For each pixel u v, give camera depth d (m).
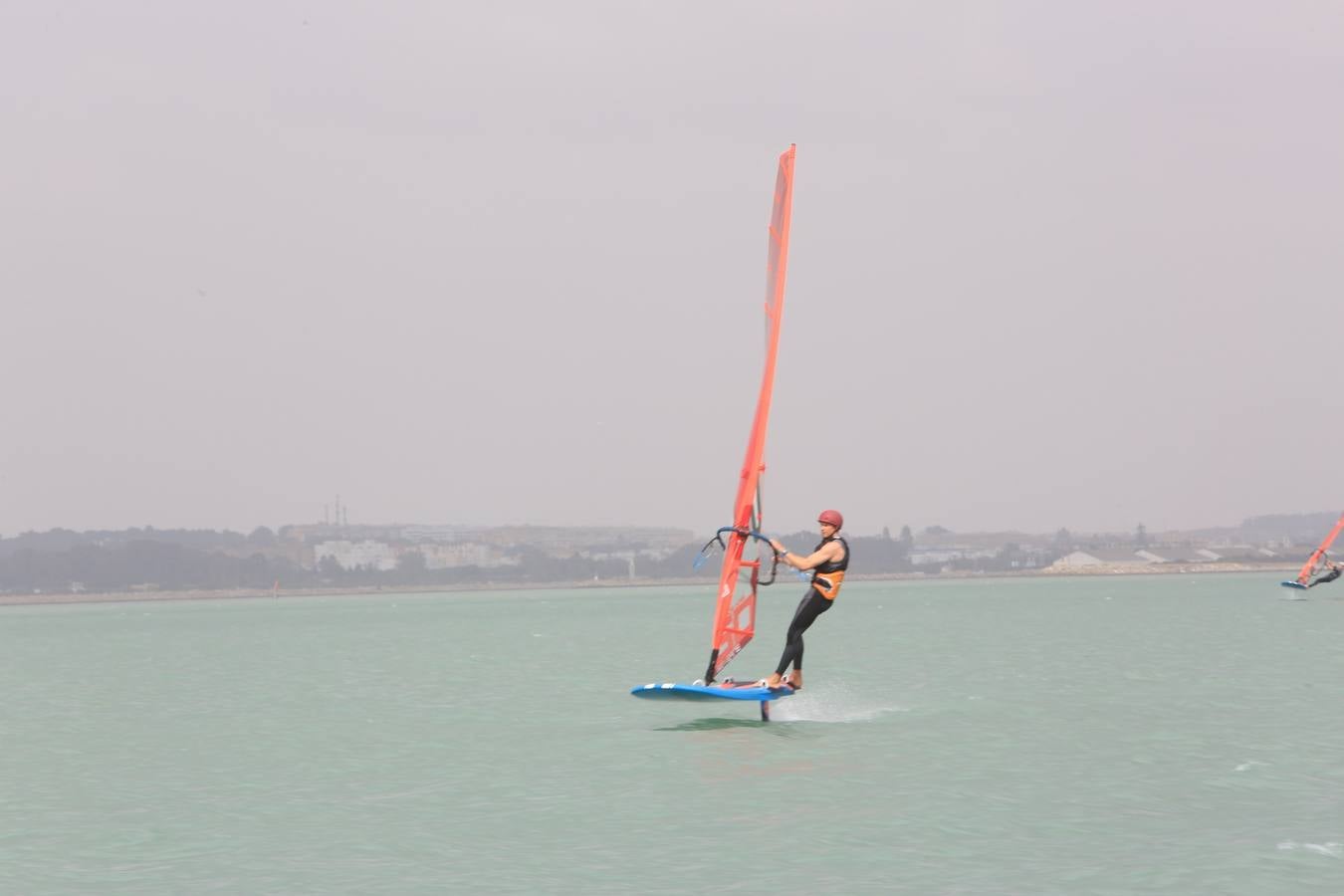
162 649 167.25
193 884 32.81
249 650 157.25
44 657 152.25
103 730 67.44
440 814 41.16
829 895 30.50
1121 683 80.69
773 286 56.16
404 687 89.62
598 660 115.06
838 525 54.22
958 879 31.73
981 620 197.25
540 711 70.44
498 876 32.97
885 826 37.75
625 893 31.08
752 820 38.94
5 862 35.66
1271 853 33.69
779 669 54.28
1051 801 41.03
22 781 49.97
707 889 31.31
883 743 54.19
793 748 53.06
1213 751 50.88
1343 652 106.19
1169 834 36.12
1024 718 62.34
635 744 55.38
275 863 34.94
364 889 32.00
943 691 77.25
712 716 65.12
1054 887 30.81
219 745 59.97
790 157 56.41
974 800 41.31
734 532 55.16
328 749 57.31
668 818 39.53
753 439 55.28
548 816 40.34
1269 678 82.56
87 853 36.69
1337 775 44.97
